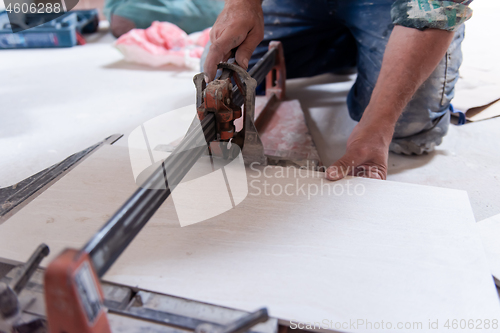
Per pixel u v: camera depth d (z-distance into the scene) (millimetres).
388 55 1193
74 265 409
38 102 1968
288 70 2070
